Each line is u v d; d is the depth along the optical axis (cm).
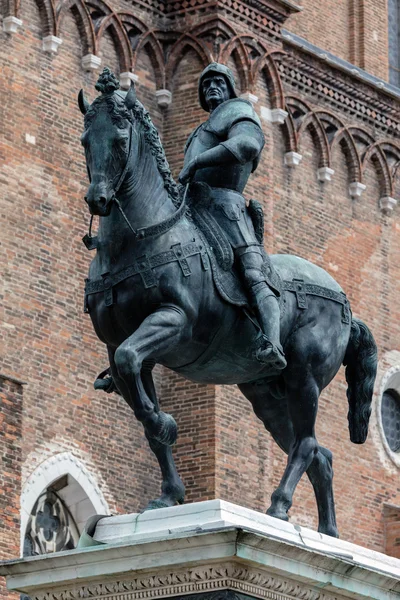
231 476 4119
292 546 1753
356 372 2172
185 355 1955
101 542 1806
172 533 1758
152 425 1866
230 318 1959
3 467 3631
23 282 3959
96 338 4100
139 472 4131
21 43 4075
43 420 3938
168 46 4388
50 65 4122
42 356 3969
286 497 1992
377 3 5344
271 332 1947
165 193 1941
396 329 4884
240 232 1995
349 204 4819
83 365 4056
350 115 4850
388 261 4909
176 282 1900
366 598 1855
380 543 4672
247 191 4394
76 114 4156
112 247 1906
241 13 4428
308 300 2081
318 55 4709
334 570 1812
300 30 5097
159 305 1894
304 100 4700
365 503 4647
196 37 4356
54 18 4138
